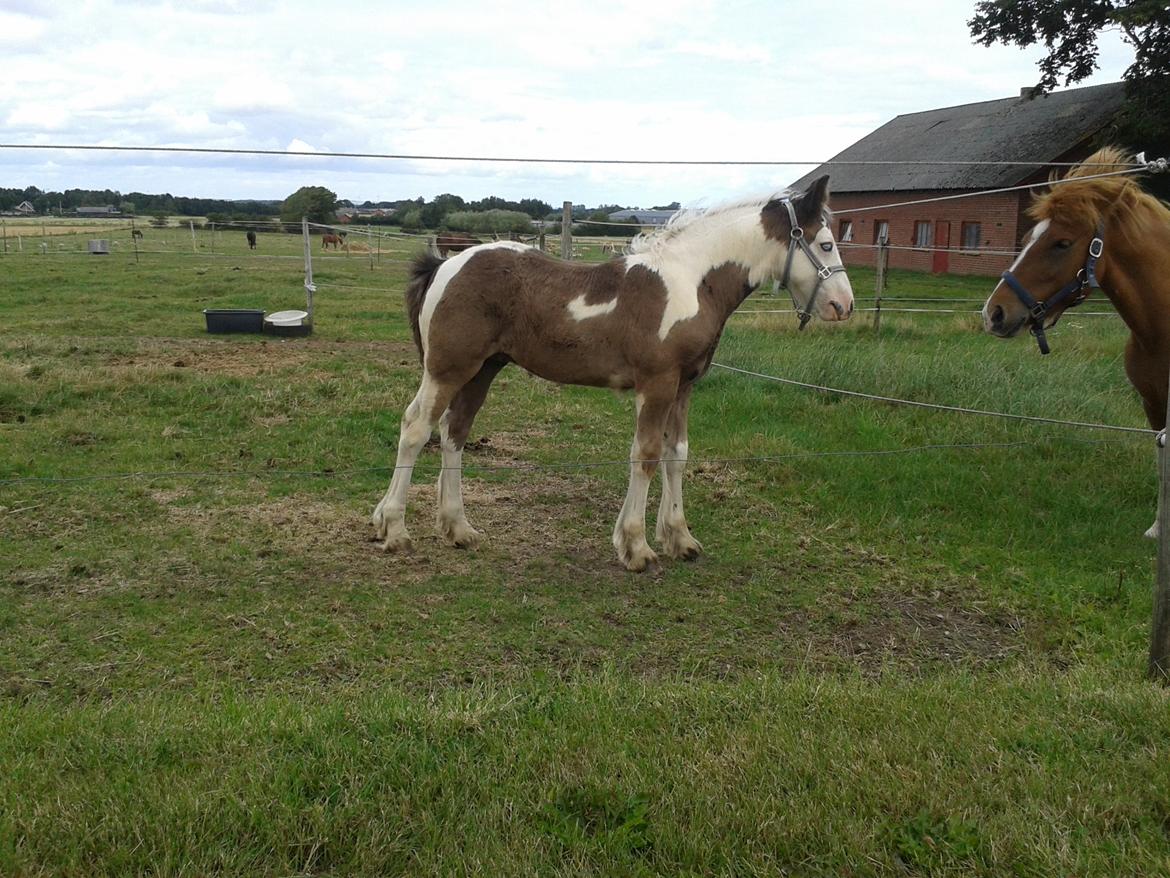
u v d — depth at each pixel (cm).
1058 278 524
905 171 3506
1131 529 623
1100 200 514
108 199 7600
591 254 2038
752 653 461
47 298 1781
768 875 269
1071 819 296
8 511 608
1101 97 3086
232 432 812
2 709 369
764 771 318
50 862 265
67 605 484
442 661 438
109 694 399
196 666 425
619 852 277
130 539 574
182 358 1098
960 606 521
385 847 277
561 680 416
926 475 718
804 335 1350
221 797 292
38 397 864
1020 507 655
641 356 535
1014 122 3353
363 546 584
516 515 659
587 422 898
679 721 356
